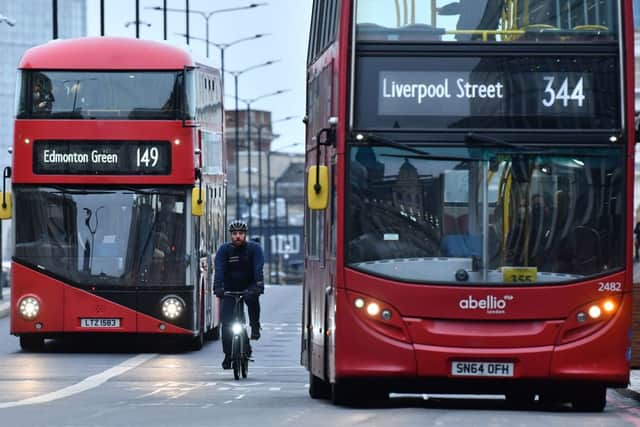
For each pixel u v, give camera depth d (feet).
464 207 108.17
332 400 117.70
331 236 112.06
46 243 185.37
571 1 109.09
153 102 184.85
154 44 187.01
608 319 107.65
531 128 108.47
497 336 107.14
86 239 185.26
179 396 128.88
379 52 108.88
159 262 185.78
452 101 108.68
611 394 142.72
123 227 185.16
